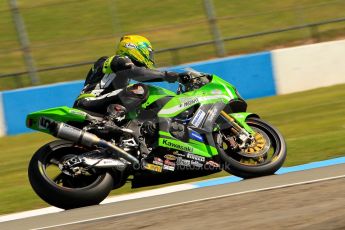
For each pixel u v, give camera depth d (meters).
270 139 21.58
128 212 16.19
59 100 49.19
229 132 21.50
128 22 69.94
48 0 74.88
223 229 12.72
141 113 20.86
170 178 21.11
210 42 57.69
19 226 16.36
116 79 20.81
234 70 52.00
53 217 17.34
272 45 64.62
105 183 19.50
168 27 58.72
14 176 33.78
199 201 16.39
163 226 13.72
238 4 74.75
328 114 42.19
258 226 12.59
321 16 69.75
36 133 47.50
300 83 53.06
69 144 19.83
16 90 47.94
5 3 77.25
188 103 21.27
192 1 74.19
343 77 53.88
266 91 52.50
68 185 20.05
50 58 63.38
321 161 27.38
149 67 21.84
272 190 16.64
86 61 60.88
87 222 15.22
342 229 11.50
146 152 20.59
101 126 20.17
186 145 20.89
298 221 12.59
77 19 70.31
